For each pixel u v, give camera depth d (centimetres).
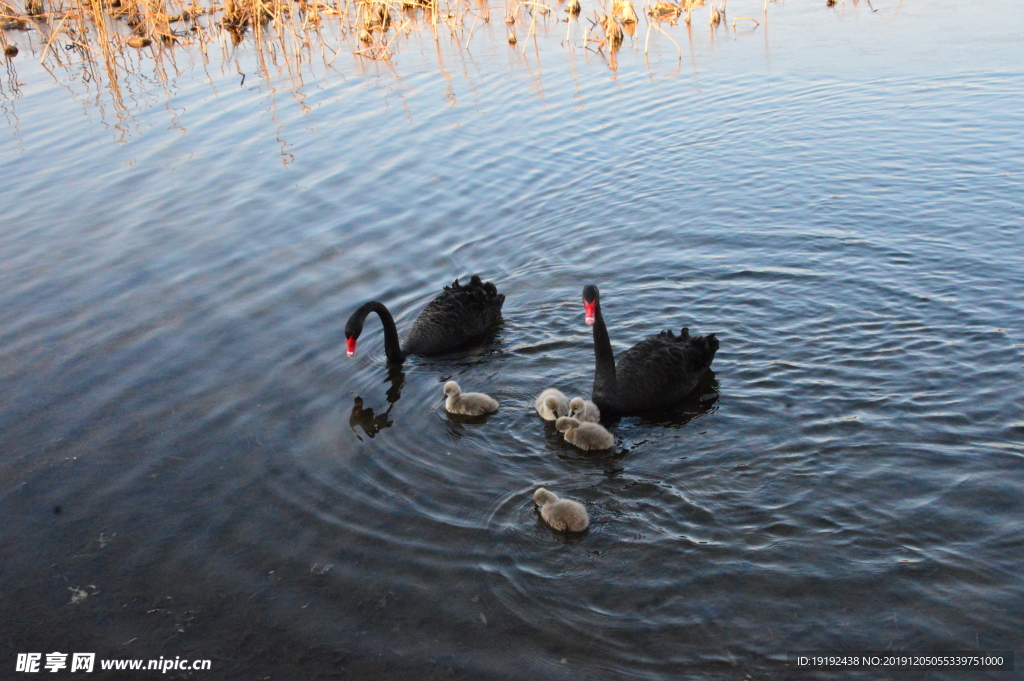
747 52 2188
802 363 973
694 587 676
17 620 695
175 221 1441
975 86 1794
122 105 2023
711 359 970
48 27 2802
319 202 1493
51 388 1009
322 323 1143
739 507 761
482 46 2419
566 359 1053
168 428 930
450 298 1122
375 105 1964
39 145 1789
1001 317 1011
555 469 841
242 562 738
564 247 1330
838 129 1669
